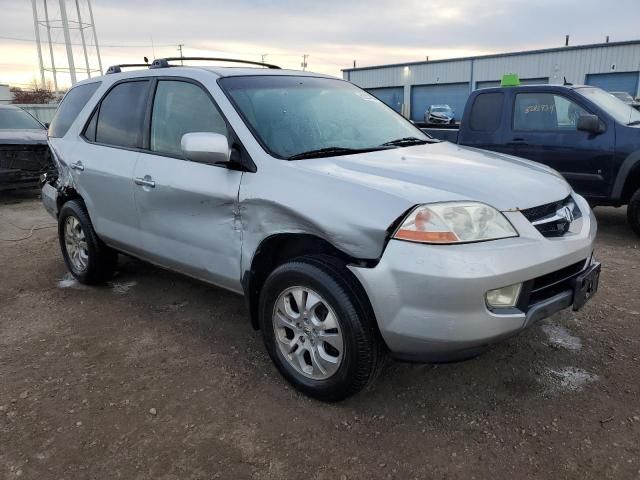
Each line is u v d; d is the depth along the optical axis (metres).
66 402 2.92
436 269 2.33
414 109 41.31
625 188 5.99
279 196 2.80
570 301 2.74
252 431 2.65
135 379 3.14
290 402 2.88
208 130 3.35
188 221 3.39
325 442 2.55
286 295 2.88
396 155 3.19
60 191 4.67
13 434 2.66
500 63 35.88
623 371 3.08
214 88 3.38
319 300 2.71
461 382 3.02
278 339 2.97
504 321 2.41
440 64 38.81
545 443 2.50
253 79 3.57
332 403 2.85
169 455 2.49
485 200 2.58
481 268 2.33
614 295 4.18
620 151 5.86
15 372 3.26
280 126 3.24
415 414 2.75
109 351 3.50
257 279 3.09
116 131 4.11
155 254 3.76
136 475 2.37
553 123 6.42
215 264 3.28
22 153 9.27
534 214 2.70
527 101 6.63
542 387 2.95
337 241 2.56
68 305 4.31
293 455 2.47
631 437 2.52
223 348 3.50
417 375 3.11
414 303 2.38
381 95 43.16
